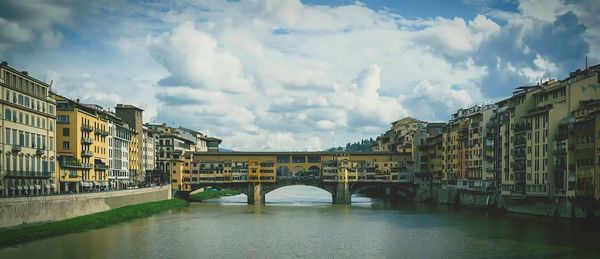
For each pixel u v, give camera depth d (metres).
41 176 115.56
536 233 102.44
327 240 101.31
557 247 88.06
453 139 193.25
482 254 84.62
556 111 125.19
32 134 112.81
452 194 190.12
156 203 166.12
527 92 143.75
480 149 169.38
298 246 94.69
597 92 124.25
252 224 126.50
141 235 104.31
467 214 146.62
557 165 123.19
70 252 84.31
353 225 124.38
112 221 122.44
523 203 139.25
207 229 116.19
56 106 135.38
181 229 115.19
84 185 141.62
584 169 112.88
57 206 106.94
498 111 160.25
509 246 90.25
